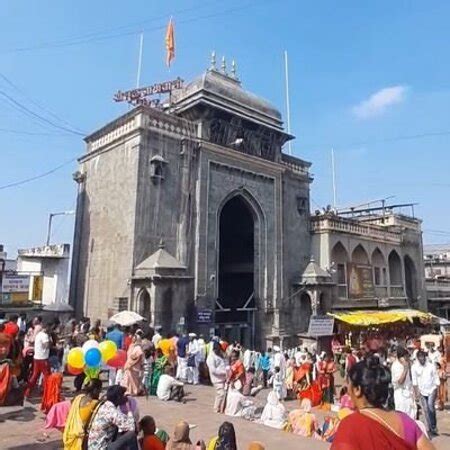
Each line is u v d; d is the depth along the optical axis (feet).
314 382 46.50
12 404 30.09
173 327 61.62
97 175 76.38
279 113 90.12
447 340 65.87
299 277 88.99
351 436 7.64
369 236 107.45
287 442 24.76
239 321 78.84
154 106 82.89
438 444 30.73
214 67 81.97
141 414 31.63
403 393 29.81
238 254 92.73
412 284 124.06
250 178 82.07
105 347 29.78
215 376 34.91
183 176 71.67
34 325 39.58
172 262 63.52
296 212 94.02
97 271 71.20
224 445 17.95
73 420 16.98
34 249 103.40
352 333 88.02
